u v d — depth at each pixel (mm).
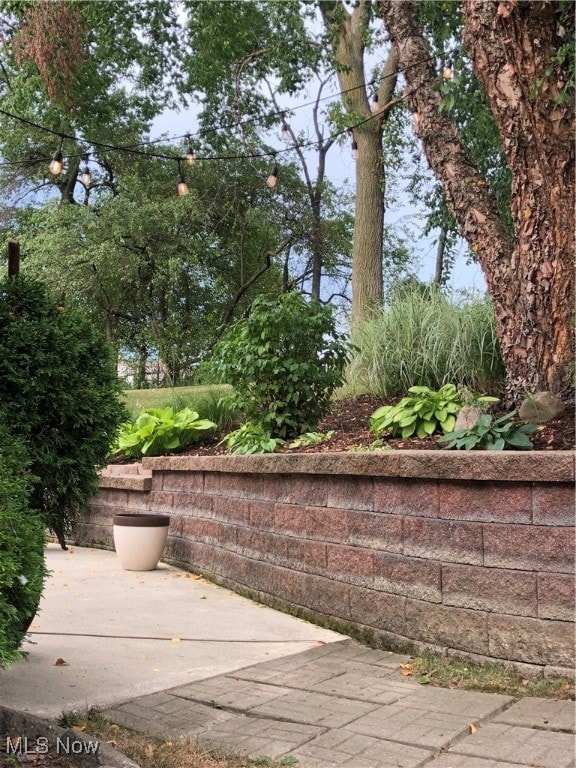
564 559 3605
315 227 22609
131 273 19578
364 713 3268
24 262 19344
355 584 4652
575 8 4953
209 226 22328
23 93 16734
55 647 4371
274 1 14219
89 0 15055
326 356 7109
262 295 7086
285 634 4727
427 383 7621
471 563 3957
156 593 5977
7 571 2691
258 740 2988
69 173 22844
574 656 3535
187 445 9016
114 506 8445
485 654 3854
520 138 5578
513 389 5871
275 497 5574
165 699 3486
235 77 17734
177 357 21219
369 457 4504
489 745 2871
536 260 5660
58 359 3682
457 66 6246
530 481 3721
